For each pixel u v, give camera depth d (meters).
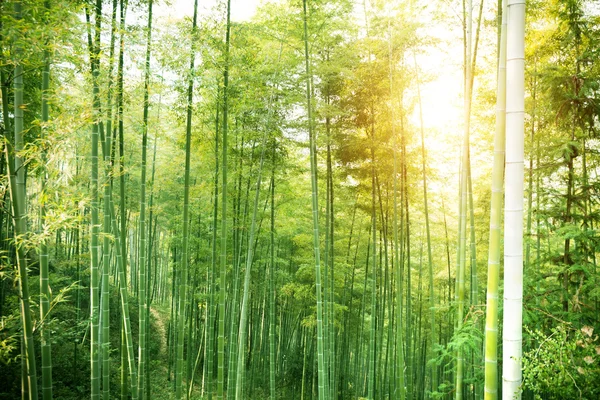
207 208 10.30
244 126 8.84
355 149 8.55
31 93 6.31
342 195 10.44
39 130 4.36
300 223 12.34
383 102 8.34
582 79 6.38
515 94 2.87
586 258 6.40
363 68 8.09
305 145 8.69
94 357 5.58
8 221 6.98
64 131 3.86
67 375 10.11
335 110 7.62
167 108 7.13
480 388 6.22
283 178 10.02
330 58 8.06
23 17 3.68
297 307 14.48
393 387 9.04
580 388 3.25
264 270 13.77
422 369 13.23
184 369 14.23
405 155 8.66
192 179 12.88
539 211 6.81
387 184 9.24
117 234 7.09
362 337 13.83
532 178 7.43
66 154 3.99
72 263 10.66
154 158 11.54
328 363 10.22
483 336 5.13
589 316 5.75
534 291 6.00
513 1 2.86
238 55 7.27
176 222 12.85
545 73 6.52
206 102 8.08
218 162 8.92
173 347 14.48
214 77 7.05
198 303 14.22
